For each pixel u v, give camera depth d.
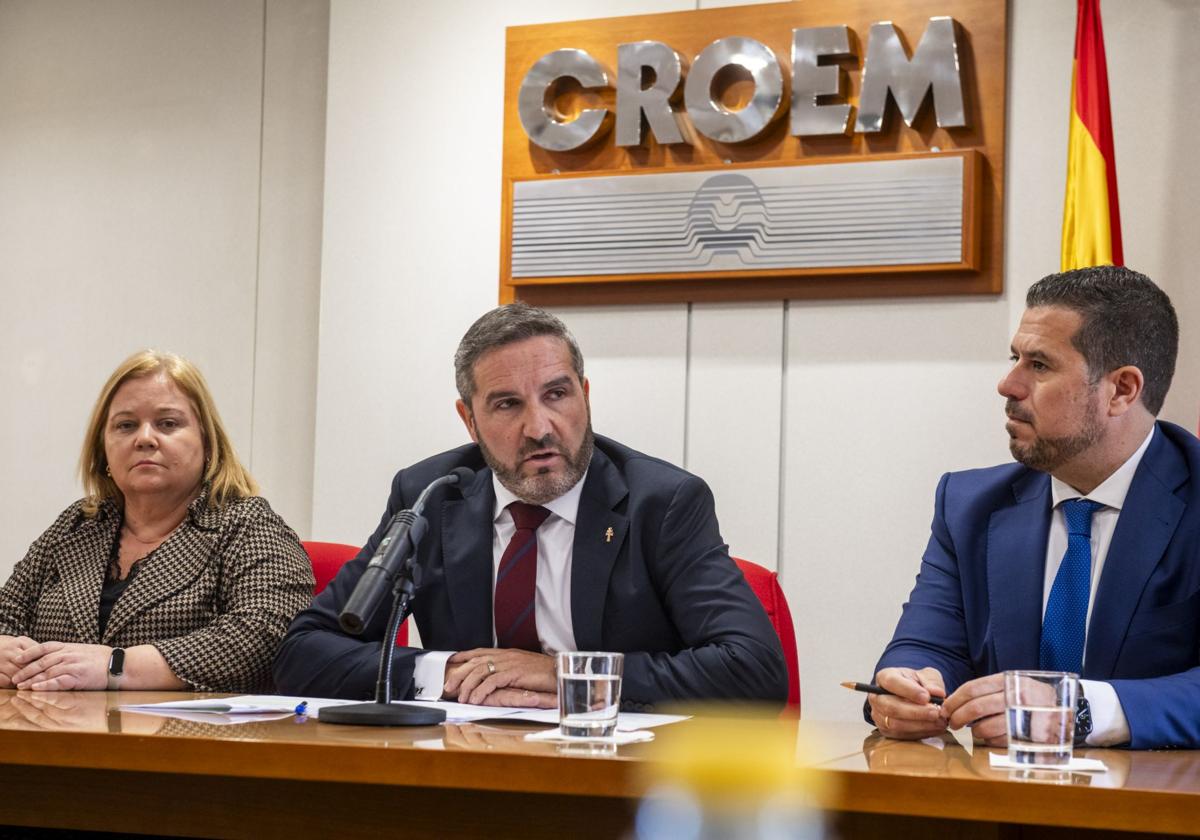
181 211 4.72
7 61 4.96
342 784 1.50
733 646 2.17
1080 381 2.16
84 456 2.93
